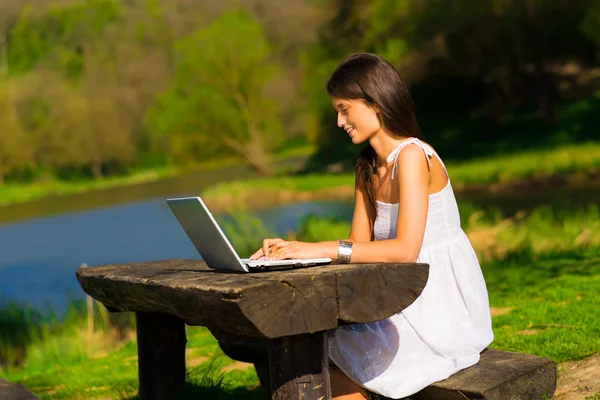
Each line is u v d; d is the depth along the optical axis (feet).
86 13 253.24
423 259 8.77
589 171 66.23
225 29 143.43
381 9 105.60
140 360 10.36
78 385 15.49
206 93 142.10
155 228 72.59
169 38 216.74
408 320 8.42
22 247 67.51
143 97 197.88
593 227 27.89
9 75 253.24
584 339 12.69
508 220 33.32
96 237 69.31
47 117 190.60
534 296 18.28
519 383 8.14
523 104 109.40
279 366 7.30
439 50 100.94
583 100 103.76
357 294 7.00
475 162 86.02
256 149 142.31
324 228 38.32
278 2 190.39
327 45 122.01
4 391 9.41
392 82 8.72
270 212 67.87
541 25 93.30
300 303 6.68
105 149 191.72
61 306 35.73
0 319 25.79
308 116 143.84
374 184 9.29
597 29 86.99
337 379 8.25
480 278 9.16
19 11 270.67
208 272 8.28
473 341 8.64
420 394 8.32
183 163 160.97
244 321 6.48
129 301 8.93
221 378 13.03
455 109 113.29
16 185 183.21
